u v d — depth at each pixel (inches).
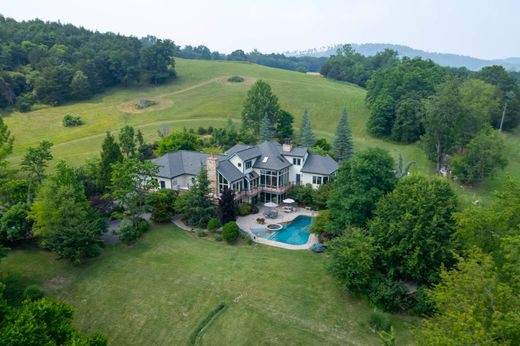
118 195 1726.1
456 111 2593.5
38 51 5226.4
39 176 2014.0
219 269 1469.0
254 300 1283.2
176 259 1544.0
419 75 3909.9
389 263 1272.1
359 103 4653.1
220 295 1311.5
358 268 1214.3
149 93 5275.6
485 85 3430.1
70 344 803.4
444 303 891.4
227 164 2123.5
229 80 5836.6
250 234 1792.6
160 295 1318.9
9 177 1827.0
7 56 4958.2
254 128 3708.2
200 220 1807.3
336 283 1353.3
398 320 1184.2
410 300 1217.4
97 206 1846.7
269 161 2229.3
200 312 1233.4
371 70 6673.2
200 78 5989.2
